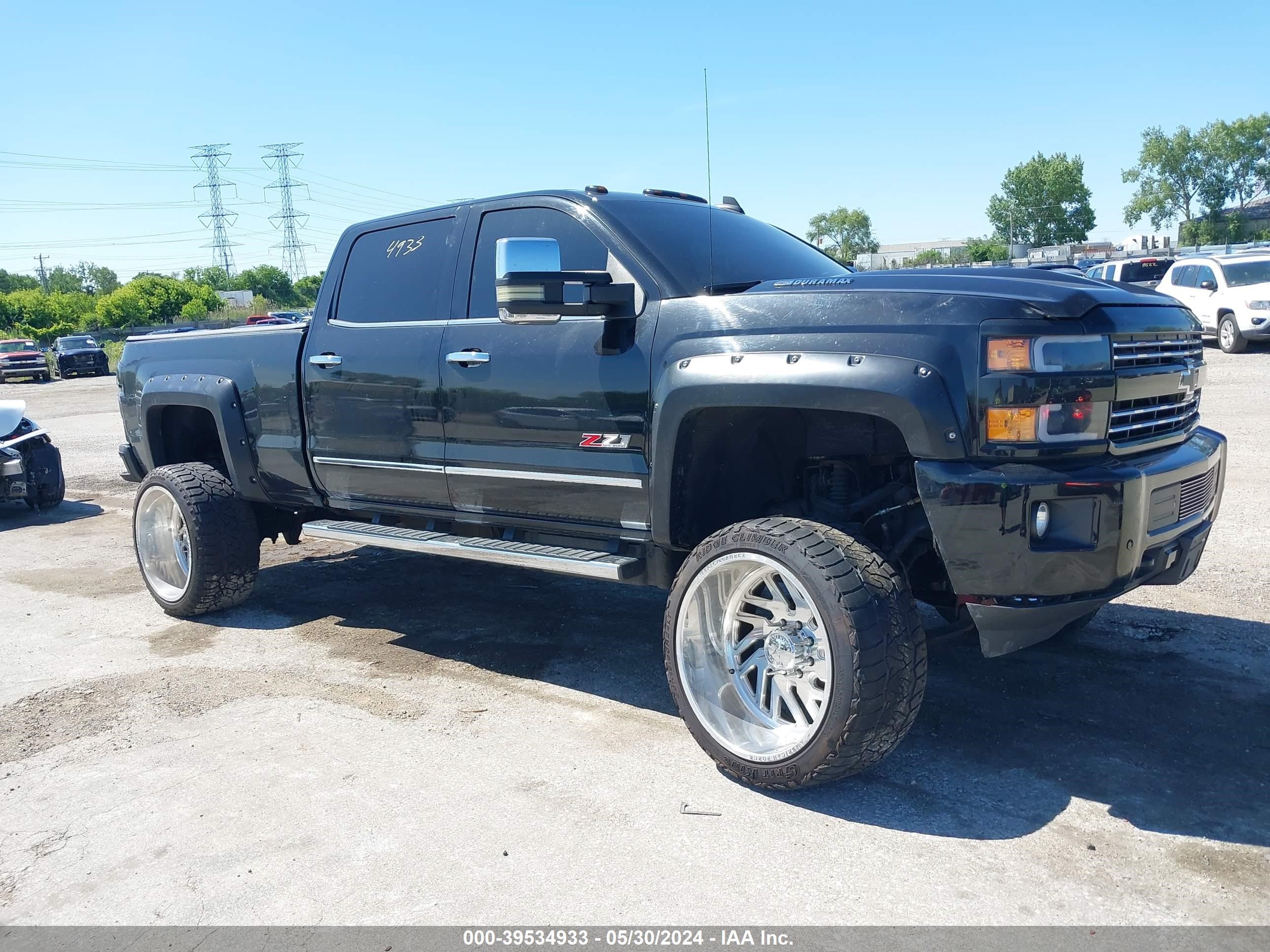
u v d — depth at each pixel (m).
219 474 5.38
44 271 130.62
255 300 88.25
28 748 3.74
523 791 3.24
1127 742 3.45
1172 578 3.35
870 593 2.94
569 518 3.91
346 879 2.76
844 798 3.13
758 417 3.55
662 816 3.05
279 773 3.44
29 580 6.54
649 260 3.67
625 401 3.57
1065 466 2.91
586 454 3.72
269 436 5.04
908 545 3.34
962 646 4.41
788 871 2.73
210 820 3.12
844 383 2.98
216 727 3.86
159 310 81.81
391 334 4.42
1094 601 2.95
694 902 2.60
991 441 2.86
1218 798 3.05
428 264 4.41
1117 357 3.00
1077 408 2.89
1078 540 2.86
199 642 4.98
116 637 5.14
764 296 3.31
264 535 5.65
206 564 5.16
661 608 5.34
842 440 3.52
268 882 2.77
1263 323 16.09
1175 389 3.31
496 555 3.94
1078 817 2.97
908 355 2.93
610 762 3.45
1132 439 3.11
